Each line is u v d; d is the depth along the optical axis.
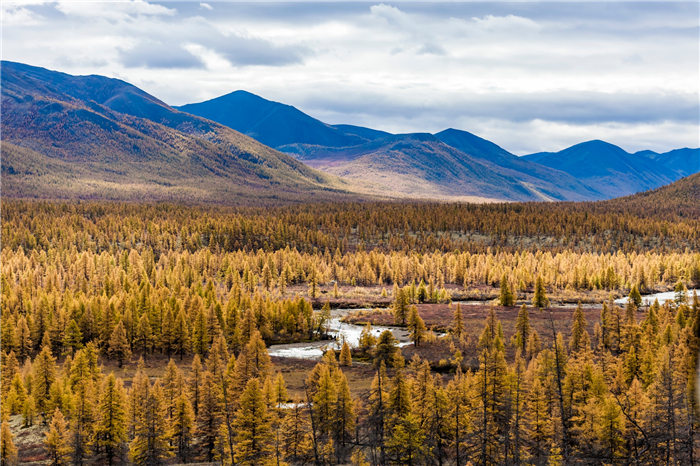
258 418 58.62
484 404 55.50
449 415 56.91
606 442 52.16
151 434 60.94
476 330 119.88
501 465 51.72
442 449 56.47
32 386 80.25
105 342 112.94
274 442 59.38
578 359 72.69
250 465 56.91
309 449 57.12
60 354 112.44
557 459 51.03
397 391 58.91
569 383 64.44
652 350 75.75
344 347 97.62
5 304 130.12
